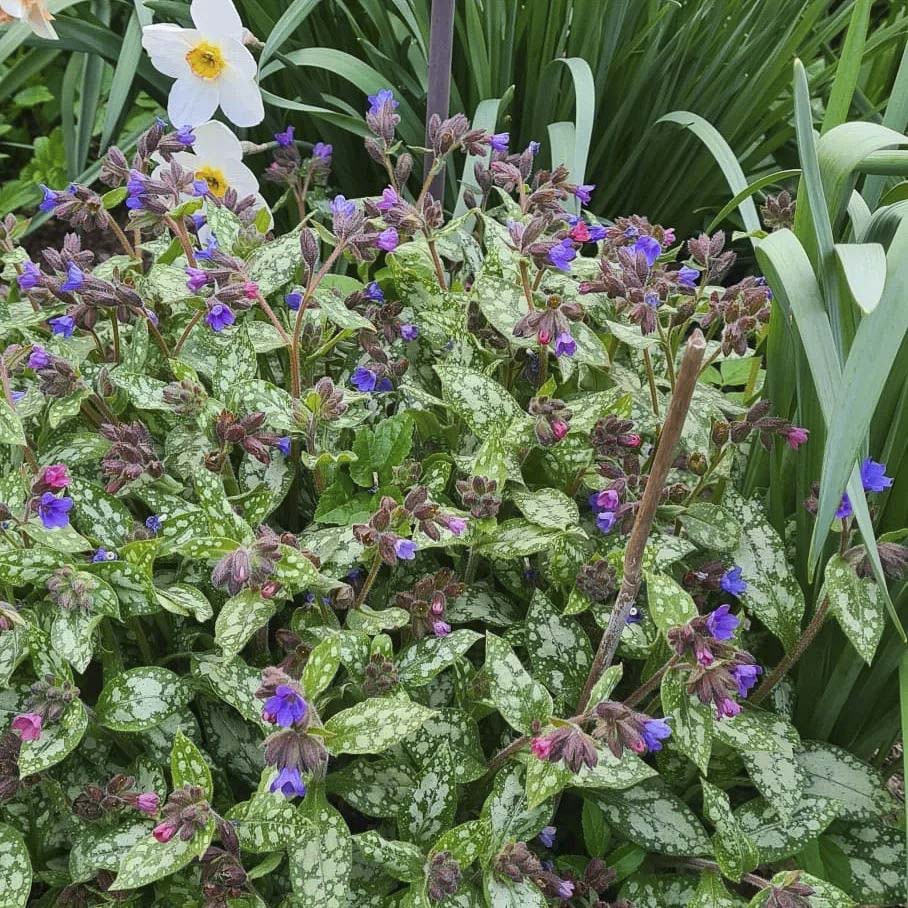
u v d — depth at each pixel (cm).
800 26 128
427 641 83
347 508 88
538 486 95
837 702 92
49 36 95
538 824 81
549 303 85
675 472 93
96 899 83
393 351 96
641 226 97
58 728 79
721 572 89
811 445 89
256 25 139
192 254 92
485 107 123
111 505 86
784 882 79
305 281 102
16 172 187
